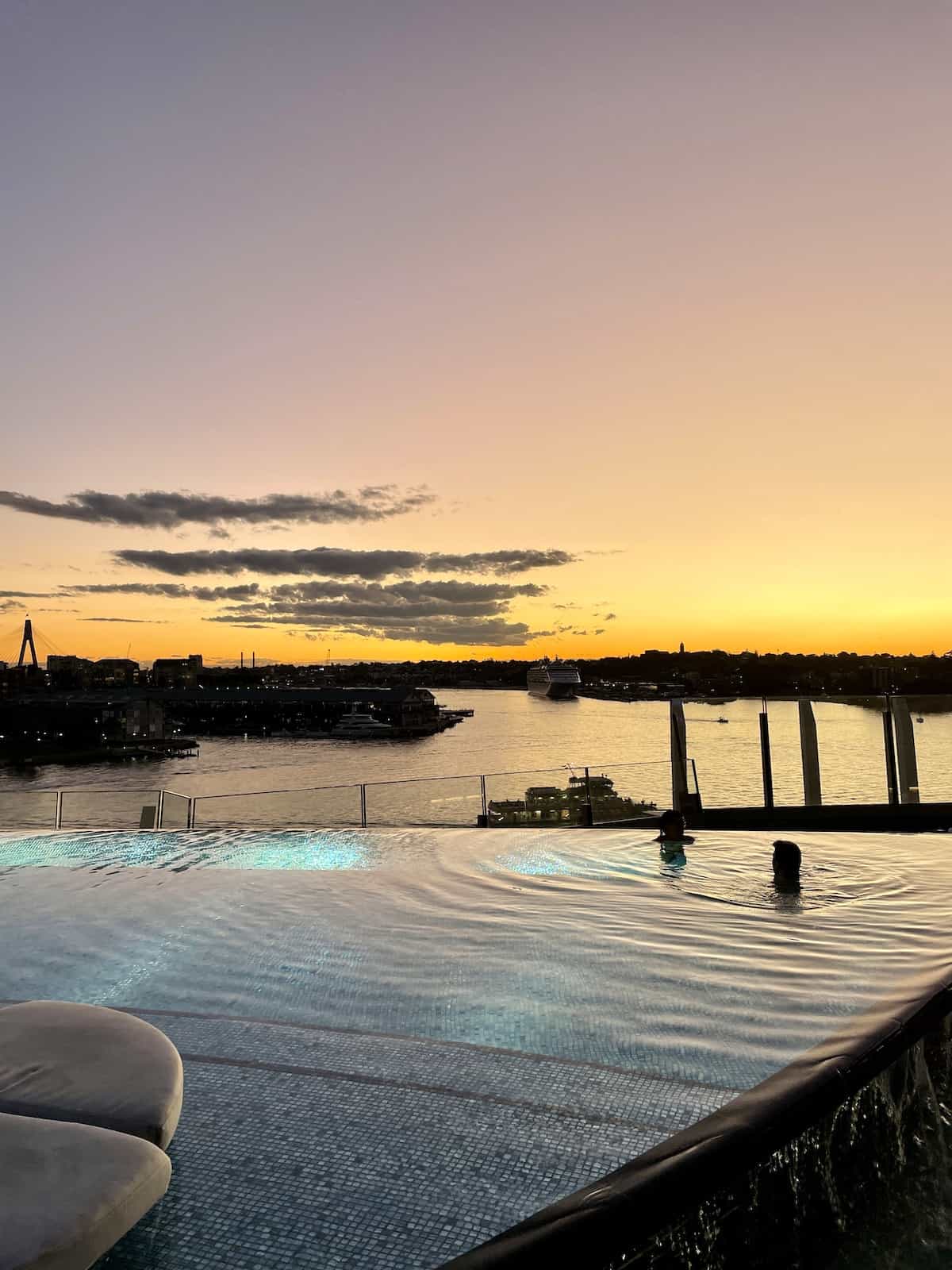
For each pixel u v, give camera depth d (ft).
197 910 17.26
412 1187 6.18
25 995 11.66
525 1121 7.23
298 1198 6.07
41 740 550.77
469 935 14.74
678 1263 6.13
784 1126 7.15
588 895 18.57
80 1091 6.57
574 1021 9.95
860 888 18.76
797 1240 6.81
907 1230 6.98
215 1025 10.00
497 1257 5.30
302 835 29.76
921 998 10.25
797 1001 10.48
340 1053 8.96
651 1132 6.97
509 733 543.80
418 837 29.22
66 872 22.45
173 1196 6.11
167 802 33.91
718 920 15.67
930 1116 9.21
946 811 43.83
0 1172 5.29
